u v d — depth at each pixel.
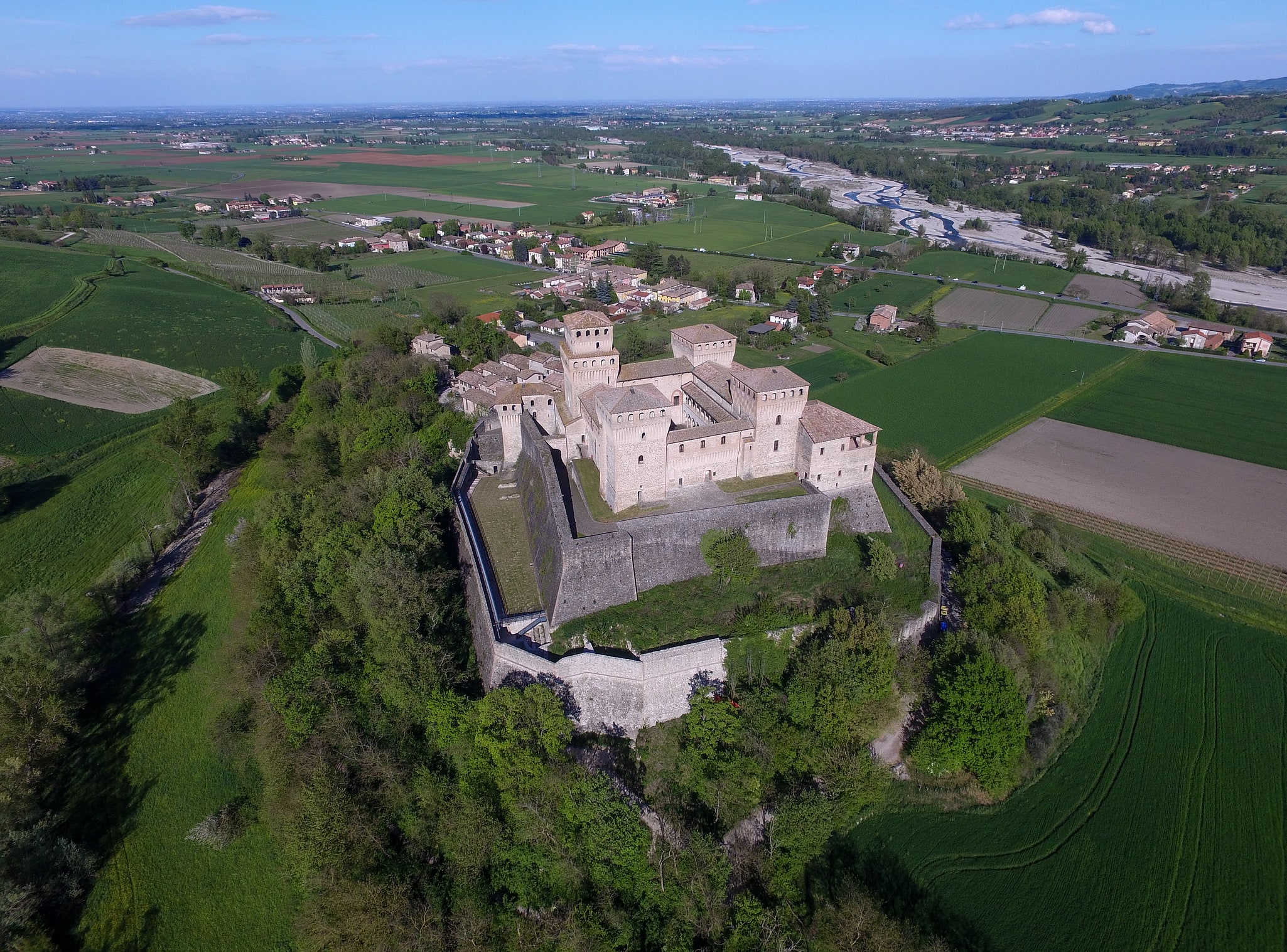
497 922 60.06
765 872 63.22
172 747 75.38
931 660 75.88
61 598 86.69
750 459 92.00
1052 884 61.62
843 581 83.44
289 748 69.44
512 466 109.94
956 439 147.00
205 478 128.38
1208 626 92.06
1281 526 115.94
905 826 66.81
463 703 69.38
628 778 70.00
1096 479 131.00
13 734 69.56
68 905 61.41
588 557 76.44
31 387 157.00
